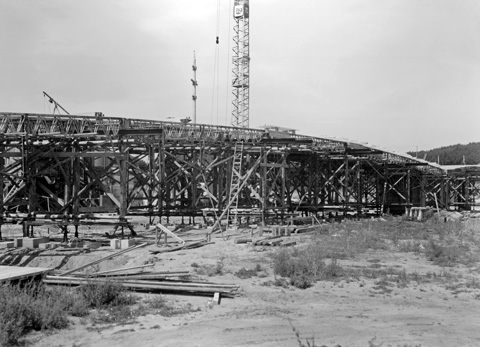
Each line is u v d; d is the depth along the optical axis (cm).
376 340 999
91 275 1639
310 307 1302
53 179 3325
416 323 1143
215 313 1223
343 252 2241
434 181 6725
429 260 2081
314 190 4581
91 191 3341
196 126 3578
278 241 2592
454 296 1441
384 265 1941
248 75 8781
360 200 5006
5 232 3841
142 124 3225
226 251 2369
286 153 4031
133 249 2544
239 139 3788
